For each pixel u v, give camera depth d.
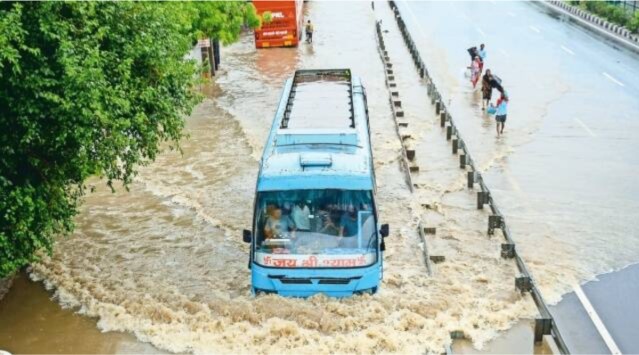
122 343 11.35
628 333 11.44
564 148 19.98
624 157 19.11
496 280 12.84
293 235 11.77
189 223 15.92
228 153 20.59
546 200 16.53
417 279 12.82
